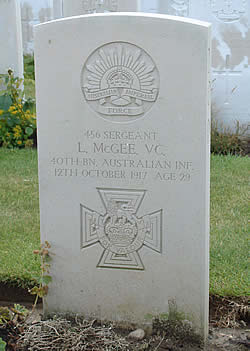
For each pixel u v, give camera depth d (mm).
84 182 1864
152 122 1800
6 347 1816
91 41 1794
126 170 1837
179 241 1834
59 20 1802
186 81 1759
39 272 2068
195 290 1842
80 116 1837
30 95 4246
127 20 1765
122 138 1825
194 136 1778
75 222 1887
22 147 3400
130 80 1793
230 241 2238
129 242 1864
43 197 1893
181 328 1859
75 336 1825
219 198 2592
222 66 3492
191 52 1742
